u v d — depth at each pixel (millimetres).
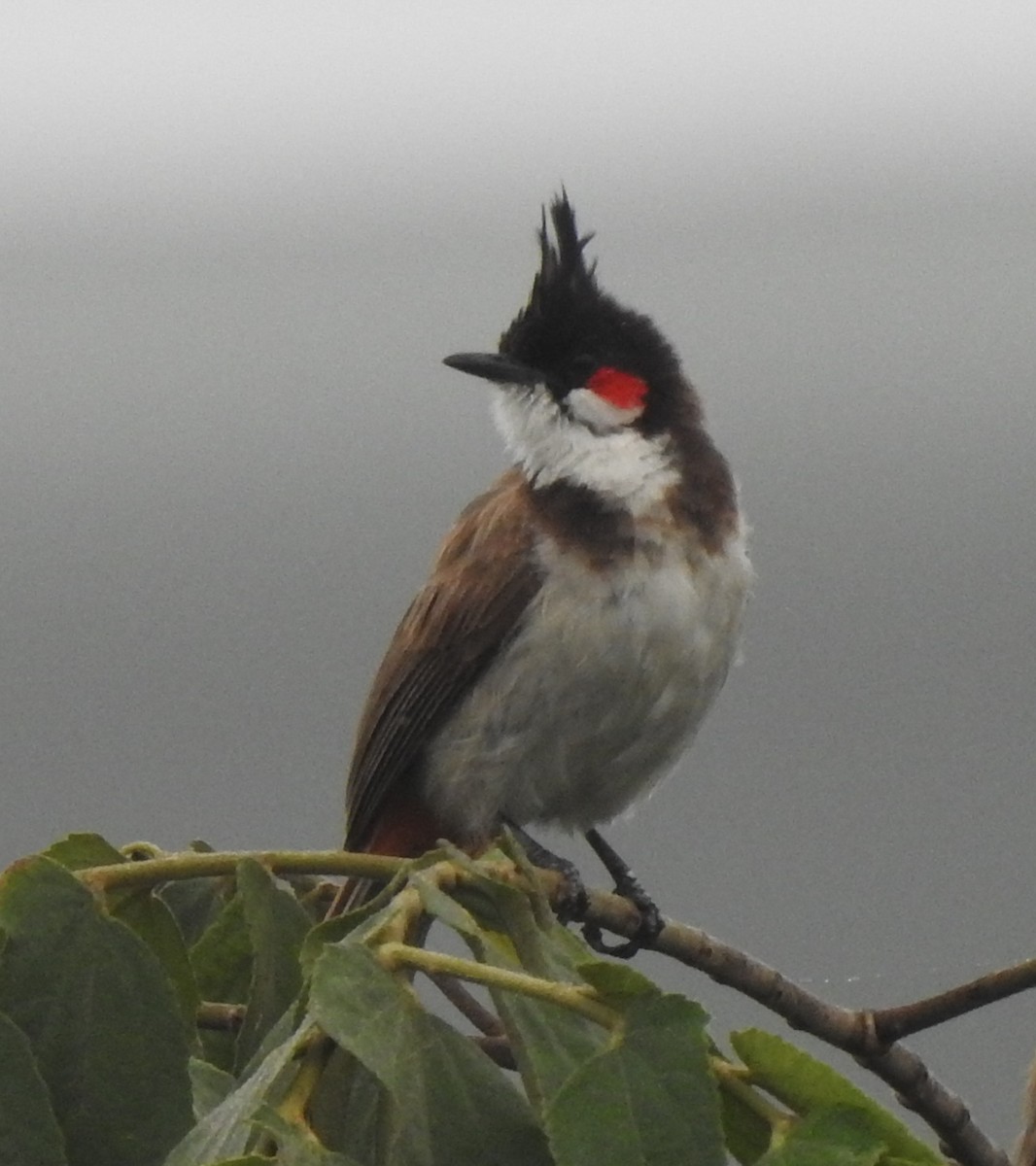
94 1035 4844
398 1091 3996
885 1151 4312
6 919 4883
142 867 5137
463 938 4414
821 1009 6574
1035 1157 6613
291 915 5309
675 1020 4137
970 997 6488
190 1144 4008
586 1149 4004
